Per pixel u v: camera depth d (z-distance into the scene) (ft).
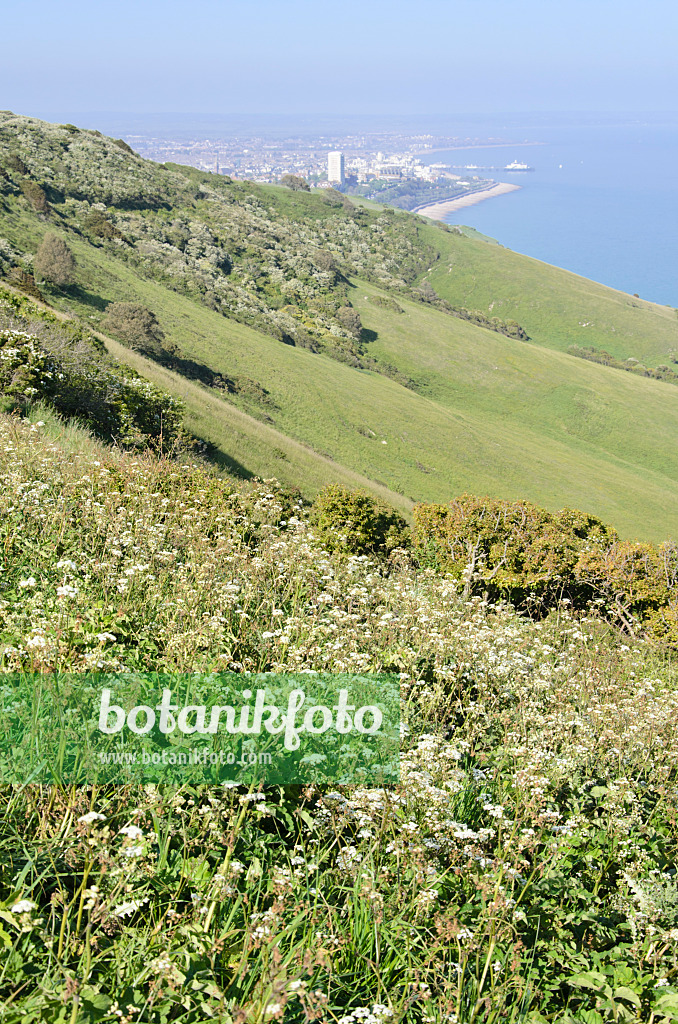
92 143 303.27
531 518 46.91
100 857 9.15
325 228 441.27
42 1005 7.70
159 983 8.18
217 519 27.61
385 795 11.39
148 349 142.41
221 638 15.31
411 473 165.78
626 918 12.23
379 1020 8.39
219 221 308.40
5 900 8.91
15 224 180.55
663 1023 10.14
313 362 210.79
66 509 21.54
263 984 8.48
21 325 53.52
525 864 11.68
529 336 412.16
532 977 10.18
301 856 10.68
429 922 10.54
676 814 14.74
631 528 180.86
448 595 28.25
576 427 268.21
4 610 14.69
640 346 400.26
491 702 17.54
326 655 15.92
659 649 35.22
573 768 14.92
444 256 470.39
